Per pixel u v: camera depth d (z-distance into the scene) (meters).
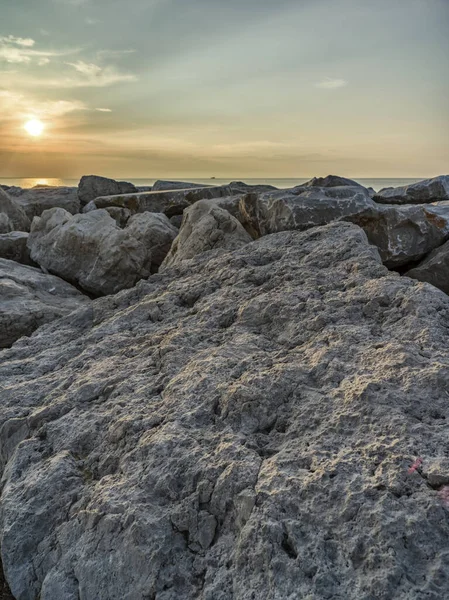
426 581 2.09
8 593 2.90
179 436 3.11
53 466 3.20
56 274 8.61
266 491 2.59
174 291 5.61
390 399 3.06
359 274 4.79
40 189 15.68
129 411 3.52
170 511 2.71
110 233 8.12
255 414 3.25
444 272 6.09
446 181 9.06
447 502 2.35
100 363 4.39
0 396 4.18
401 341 3.66
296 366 3.57
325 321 4.14
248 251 6.24
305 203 6.80
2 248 9.46
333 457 2.76
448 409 2.99
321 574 2.21
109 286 7.97
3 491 3.24
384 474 2.54
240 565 2.38
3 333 6.27
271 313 4.48
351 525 2.35
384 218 6.61
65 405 3.81
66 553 2.73
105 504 2.78
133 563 2.53
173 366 4.01
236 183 12.65
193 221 8.02
